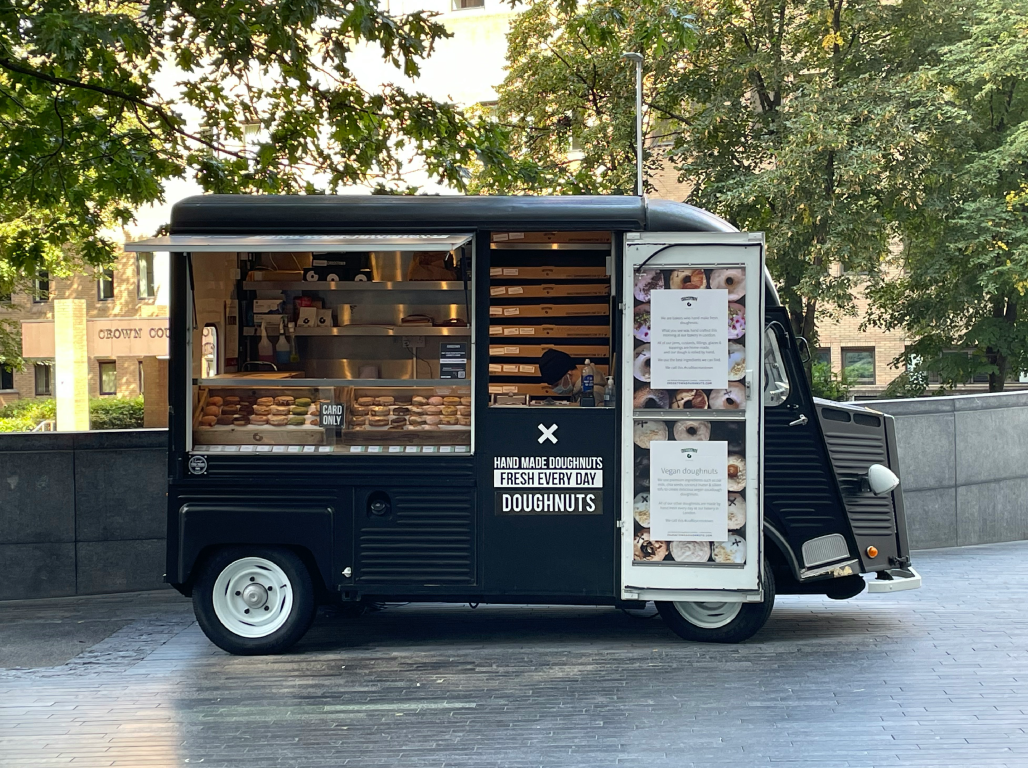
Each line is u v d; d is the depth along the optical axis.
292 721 5.67
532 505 6.97
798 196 21.92
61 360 30.50
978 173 22.94
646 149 25.31
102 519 9.47
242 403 7.20
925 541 10.93
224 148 11.44
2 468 9.30
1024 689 5.98
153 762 5.11
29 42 8.68
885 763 4.84
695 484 6.82
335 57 10.23
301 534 7.06
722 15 23.92
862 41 24.39
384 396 7.16
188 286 7.10
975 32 22.23
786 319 7.07
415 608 8.72
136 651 7.42
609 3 11.20
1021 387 32.47
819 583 7.43
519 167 12.06
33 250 12.05
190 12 9.34
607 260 7.08
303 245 6.68
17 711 6.02
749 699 5.87
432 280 7.67
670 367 6.82
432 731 5.44
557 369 7.22
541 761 4.96
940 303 26.05
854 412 7.48
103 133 10.49
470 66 33.31
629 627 7.82
